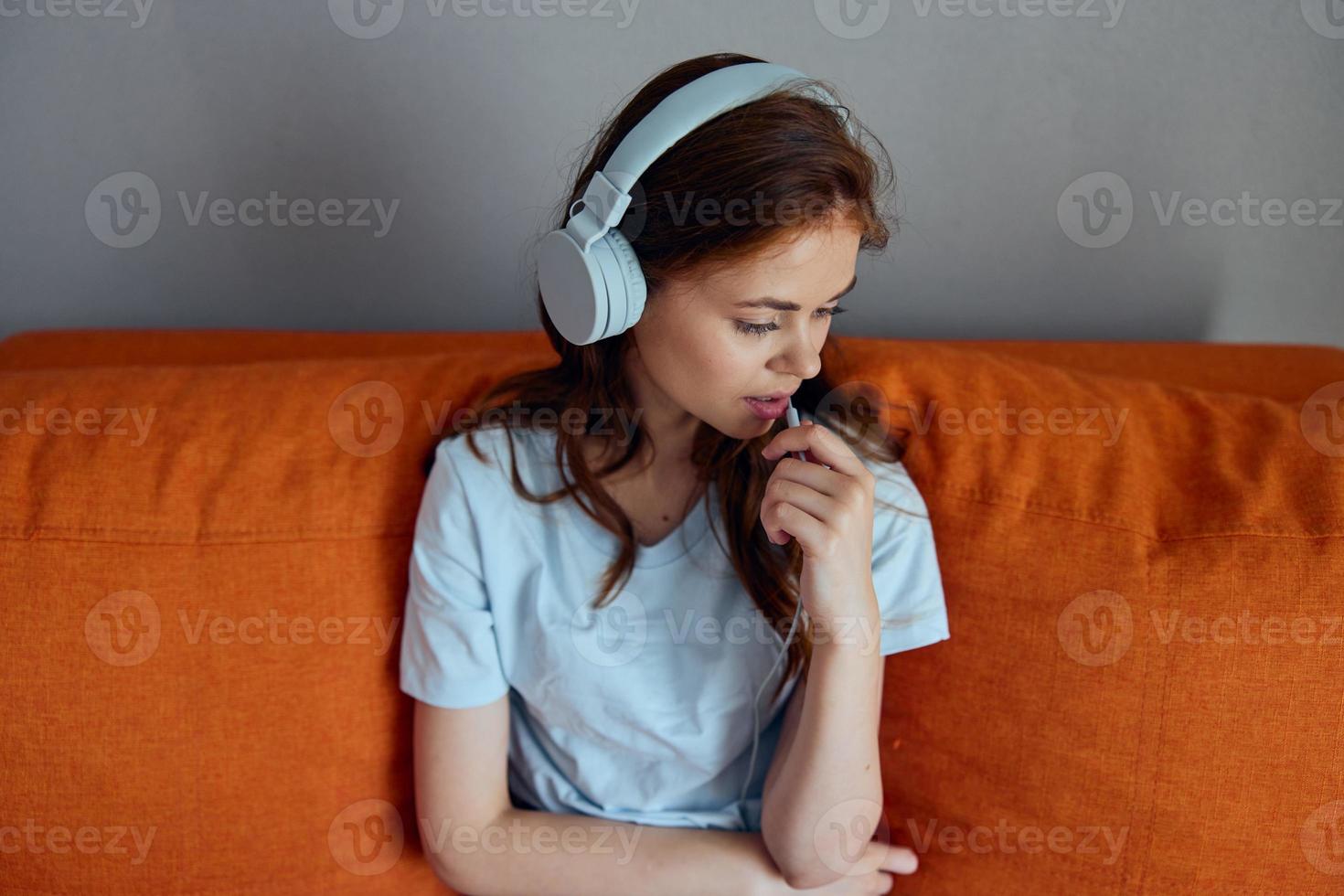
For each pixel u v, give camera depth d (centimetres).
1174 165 120
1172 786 84
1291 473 87
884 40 116
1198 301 127
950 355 103
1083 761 87
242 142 124
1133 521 87
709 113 68
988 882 92
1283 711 82
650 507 92
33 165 125
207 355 117
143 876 92
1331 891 85
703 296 71
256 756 91
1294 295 126
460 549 90
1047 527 88
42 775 89
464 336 120
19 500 90
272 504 92
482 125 122
